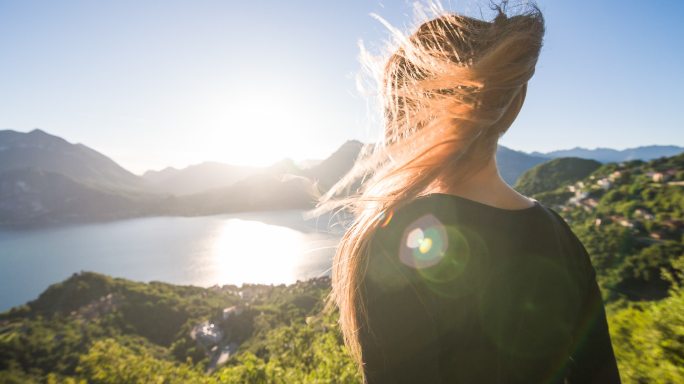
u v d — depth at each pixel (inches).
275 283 4808.1
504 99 24.8
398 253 23.9
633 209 3093.0
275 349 580.4
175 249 7106.3
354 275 25.4
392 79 27.9
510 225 26.6
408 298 23.3
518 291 25.8
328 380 268.8
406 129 26.6
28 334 2994.6
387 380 23.7
